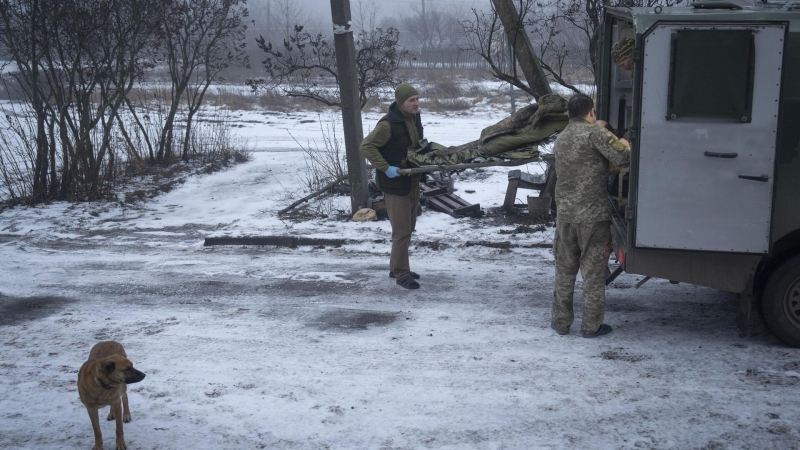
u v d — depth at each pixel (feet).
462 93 96.68
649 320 18.07
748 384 14.06
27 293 21.77
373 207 30.25
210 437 12.41
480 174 39.01
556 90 71.67
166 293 21.57
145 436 12.48
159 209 34.65
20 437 12.55
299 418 13.05
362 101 37.01
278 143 56.13
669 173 15.23
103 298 21.17
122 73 36.88
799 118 15.06
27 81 35.06
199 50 49.19
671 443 11.87
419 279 22.34
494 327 17.83
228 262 25.16
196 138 51.21
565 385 14.21
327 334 17.61
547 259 24.18
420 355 16.03
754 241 15.21
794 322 15.75
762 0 17.02
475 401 13.60
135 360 16.07
